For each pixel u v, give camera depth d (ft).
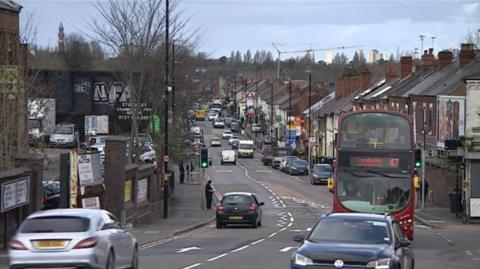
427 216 179.11
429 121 228.22
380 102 291.38
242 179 319.68
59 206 118.01
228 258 89.04
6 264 76.38
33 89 175.52
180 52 229.04
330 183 117.08
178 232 134.31
